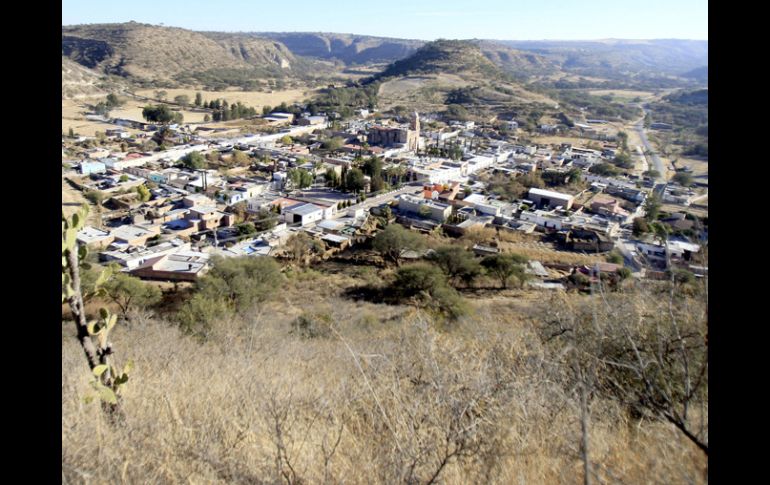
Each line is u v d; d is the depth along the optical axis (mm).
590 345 2742
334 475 1997
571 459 1985
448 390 2365
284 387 2934
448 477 1928
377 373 2943
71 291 2562
